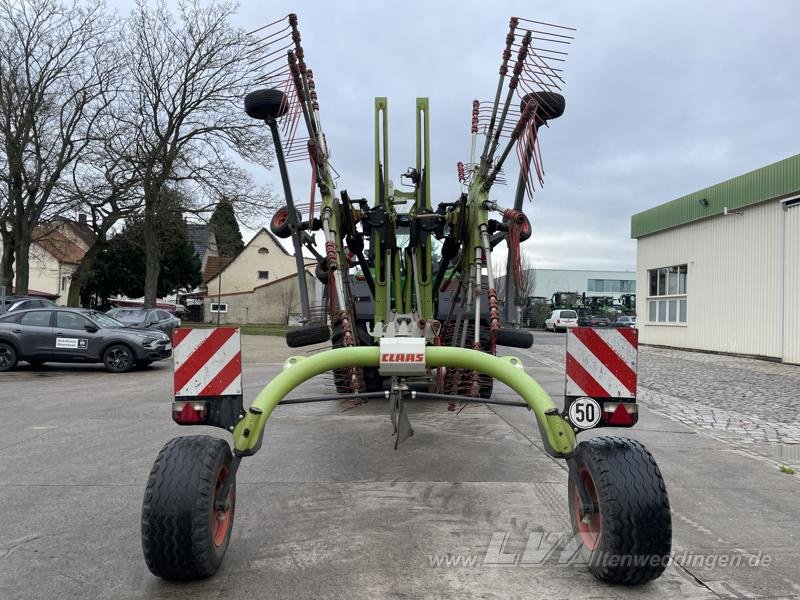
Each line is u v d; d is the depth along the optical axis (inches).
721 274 779.4
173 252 1803.6
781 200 665.6
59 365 650.8
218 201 1119.6
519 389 151.2
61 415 355.9
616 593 136.9
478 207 257.3
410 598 134.1
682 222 852.6
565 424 142.5
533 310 2003.0
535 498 200.5
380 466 239.0
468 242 273.7
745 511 193.8
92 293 1819.6
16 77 1016.2
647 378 521.7
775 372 571.2
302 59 247.1
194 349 144.8
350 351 161.2
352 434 295.3
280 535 169.5
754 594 137.8
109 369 582.9
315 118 253.4
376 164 280.8
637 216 989.8
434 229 287.1
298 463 243.4
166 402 404.5
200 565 133.4
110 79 1059.3
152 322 802.8
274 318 1876.2
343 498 200.7
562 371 561.9
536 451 262.7
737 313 747.4
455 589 138.3
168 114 1095.6
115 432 307.3
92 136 1059.9
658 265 937.5
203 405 144.8
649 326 964.6
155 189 1085.8
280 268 2116.1
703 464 249.8
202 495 132.2
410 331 281.0
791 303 645.9
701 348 820.6
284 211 279.9
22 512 189.0
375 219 278.4
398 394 164.4
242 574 145.4
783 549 163.6
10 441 287.3
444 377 260.5
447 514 185.9
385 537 168.1
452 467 237.5
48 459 253.6
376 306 290.7
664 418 343.6
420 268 295.4
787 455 265.9
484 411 356.2
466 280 275.7
